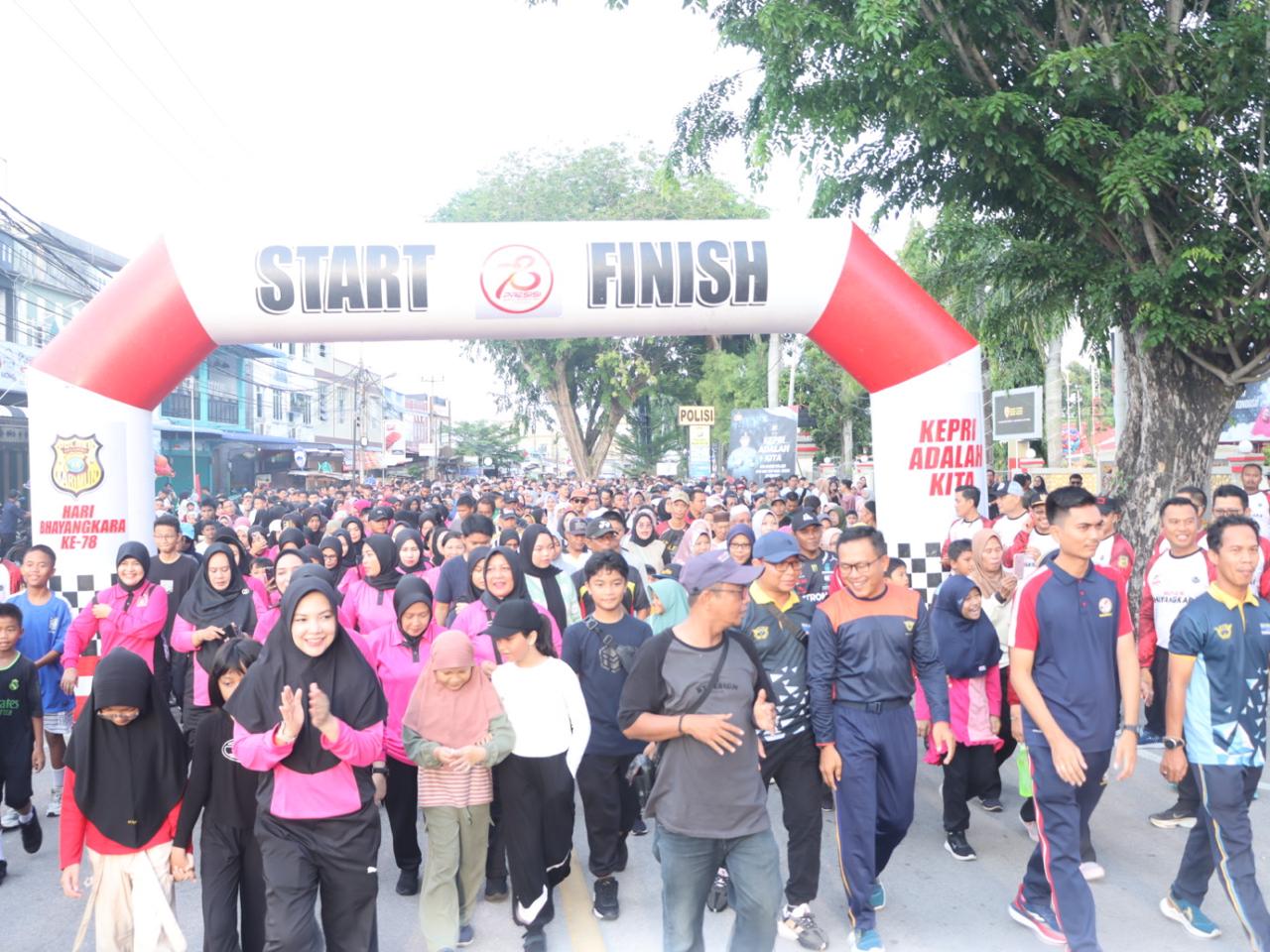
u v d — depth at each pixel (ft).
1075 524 14.97
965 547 21.27
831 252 29.14
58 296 96.32
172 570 27.27
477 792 16.38
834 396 143.23
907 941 16.29
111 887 14.33
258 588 25.49
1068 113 32.07
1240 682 15.15
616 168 126.82
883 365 29.60
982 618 19.77
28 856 21.09
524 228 28.96
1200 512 21.48
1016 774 25.40
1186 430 34.04
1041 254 34.53
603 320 29.07
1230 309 32.48
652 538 35.70
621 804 18.56
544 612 19.43
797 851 16.49
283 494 83.20
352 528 34.60
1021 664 15.24
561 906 18.38
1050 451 78.54
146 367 28.66
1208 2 33.40
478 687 16.26
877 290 29.19
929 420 29.37
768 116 34.17
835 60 32.63
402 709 18.58
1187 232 32.83
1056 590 15.16
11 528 66.90
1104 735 15.17
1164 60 30.32
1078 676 15.08
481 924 17.62
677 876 13.16
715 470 168.96
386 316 28.50
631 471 186.60
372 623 23.06
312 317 28.43
